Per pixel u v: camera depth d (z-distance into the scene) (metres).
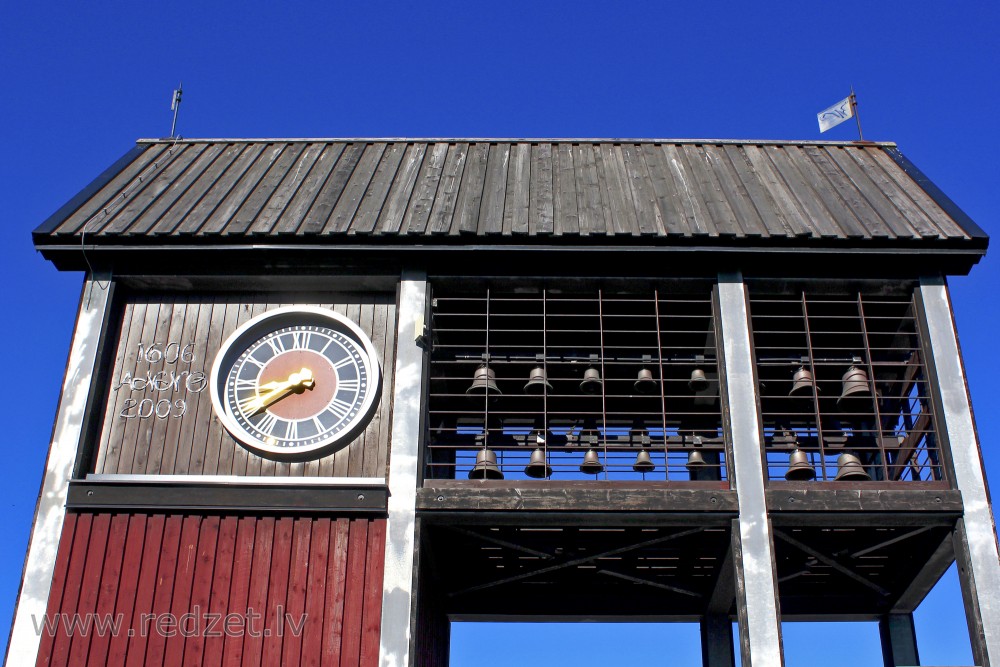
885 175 23.47
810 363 20.56
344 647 17.84
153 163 23.75
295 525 18.89
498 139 24.98
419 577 18.75
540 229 21.05
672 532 20.19
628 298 21.62
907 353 21.83
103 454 19.84
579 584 22.89
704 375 21.72
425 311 20.75
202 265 21.28
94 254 21.22
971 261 21.14
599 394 21.45
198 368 20.77
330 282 21.38
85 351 20.45
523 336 22.91
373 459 19.78
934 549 19.80
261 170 23.45
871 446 21.91
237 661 17.77
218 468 19.72
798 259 21.12
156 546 18.67
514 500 18.94
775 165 23.86
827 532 20.47
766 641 17.77
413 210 21.88
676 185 22.89
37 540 18.62
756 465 19.23
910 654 22.03
